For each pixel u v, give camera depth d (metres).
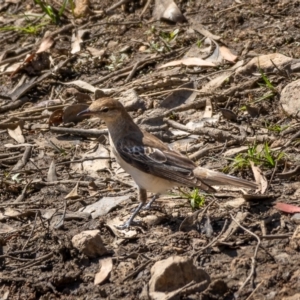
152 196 11.88
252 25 15.97
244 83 14.28
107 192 12.16
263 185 11.55
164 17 16.62
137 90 14.85
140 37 16.39
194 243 10.48
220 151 12.79
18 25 17.66
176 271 9.52
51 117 14.30
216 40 15.62
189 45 15.88
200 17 16.48
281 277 9.60
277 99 13.79
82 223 11.41
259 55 14.96
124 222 11.25
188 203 11.55
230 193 11.61
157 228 10.99
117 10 17.33
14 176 12.80
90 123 14.31
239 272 9.79
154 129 13.61
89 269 10.32
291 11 16.16
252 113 13.62
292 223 10.65
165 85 14.83
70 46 16.56
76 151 13.48
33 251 10.85
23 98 15.34
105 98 11.69
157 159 11.05
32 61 15.99
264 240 10.31
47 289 10.16
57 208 11.85
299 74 14.22
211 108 13.95
